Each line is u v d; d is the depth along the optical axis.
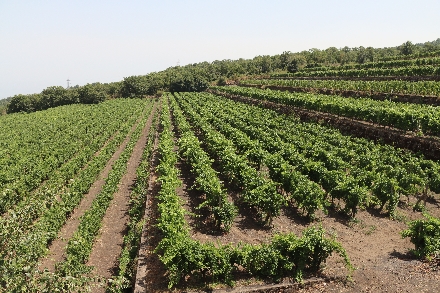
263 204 17.52
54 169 35.94
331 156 24.19
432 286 11.99
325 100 42.34
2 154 40.53
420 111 29.84
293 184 19.56
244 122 42.22
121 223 22.84
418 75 51.03
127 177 32.44
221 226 18.22
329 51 129.50
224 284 12.73
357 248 15.23
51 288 7.68
